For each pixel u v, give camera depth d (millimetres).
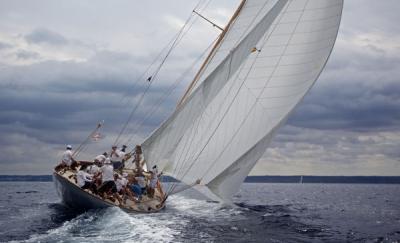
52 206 26188
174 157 25281
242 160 23203
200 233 16891
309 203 37906
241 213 23828
